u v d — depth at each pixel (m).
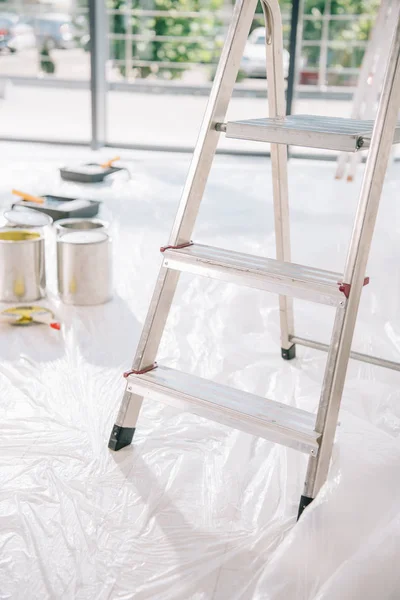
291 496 1.56
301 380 2.09
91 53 5.52
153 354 1.67
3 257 2.52
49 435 1.77
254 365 2.19
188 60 6.58
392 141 1.37
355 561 1.23
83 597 1.25
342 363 1.41
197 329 2.46
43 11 6.57
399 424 1.85
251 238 3.51
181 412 1.90
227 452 1.72
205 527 1.45
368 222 1.38
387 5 4.40
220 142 6.39
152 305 1.63
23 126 7.02
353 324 1.41
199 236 3.52
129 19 6.48
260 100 7.59
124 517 1.47
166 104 8.28
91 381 2.05
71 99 8.07
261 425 1.46
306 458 1.70
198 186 1.60
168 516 1.48
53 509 1.49
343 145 1.38
